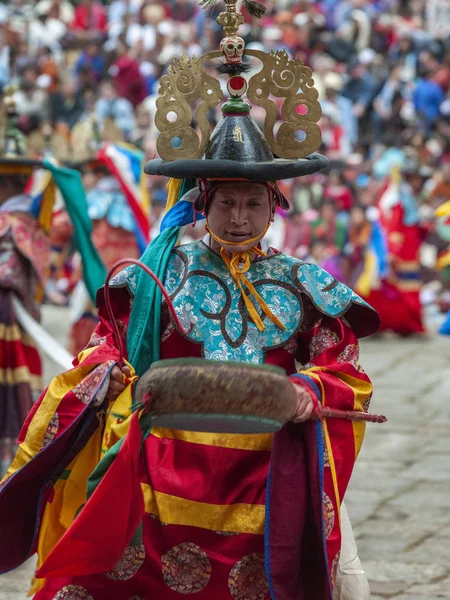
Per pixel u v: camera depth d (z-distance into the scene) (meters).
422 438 13.43
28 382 10.53
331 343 6.19
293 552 5.86
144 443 6.09
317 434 5.90
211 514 5.91
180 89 5.99
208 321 6.05
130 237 15.41
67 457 6.11
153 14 33.19
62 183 10.99
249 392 5.25
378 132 32.09
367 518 10.33
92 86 31.06
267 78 6.01
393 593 8.42
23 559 6.27
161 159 6.12
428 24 36.25
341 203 24.89
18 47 31.23
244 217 5.92
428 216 24.19
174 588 5.91
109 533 5.58
